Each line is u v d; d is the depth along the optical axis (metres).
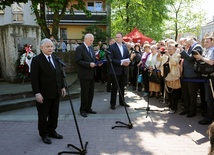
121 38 6.34
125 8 21.12
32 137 4.52
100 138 4.45
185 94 5.71
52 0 10.66
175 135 4.55
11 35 8.43
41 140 4.38
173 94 5.88
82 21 25.06
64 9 11.98
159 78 7.15
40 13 11.78
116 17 22.27
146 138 4.43
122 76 6.41
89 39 5.75
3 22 20.88
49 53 4.14
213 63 4.83
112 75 6.29
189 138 4.40
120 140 4.35
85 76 5.68
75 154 3.82
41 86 4.14
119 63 6.20
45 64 4.11
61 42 16.89
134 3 20.11
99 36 19.78
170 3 22.61
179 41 7.23
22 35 8.72
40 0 10.77
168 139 4.37
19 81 8.66
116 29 22.83
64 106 6.70
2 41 8.84
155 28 22.91
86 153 3.84
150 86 7.41
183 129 4.85
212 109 5.04
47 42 4.12
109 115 5.83
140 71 8.66
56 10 10.82
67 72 12.52
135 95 8.12
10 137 4.52
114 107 6.39
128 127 4.95
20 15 21.00
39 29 9.24
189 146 4.07
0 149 4.02
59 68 4.33
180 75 5.75
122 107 6.55
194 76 5.37
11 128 4.98
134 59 8.73
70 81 9.45
